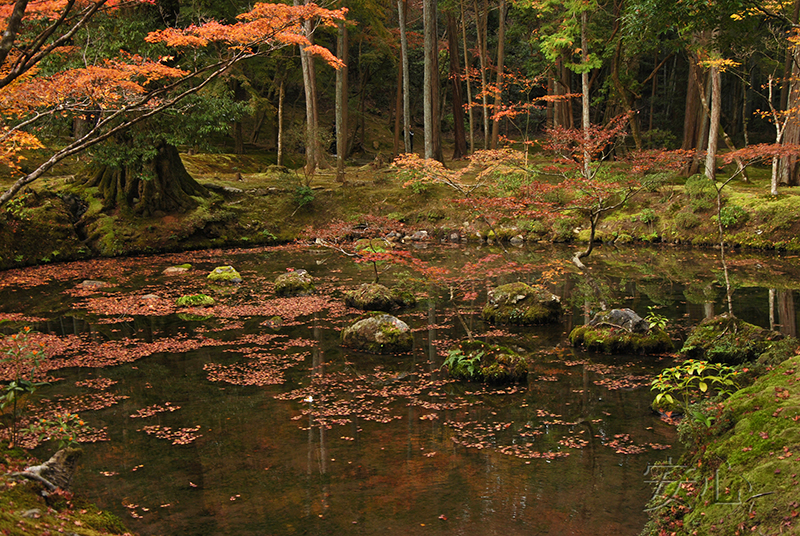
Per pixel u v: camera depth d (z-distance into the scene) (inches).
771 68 1155.9
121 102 309.0
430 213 996.6
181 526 171.5
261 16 261.7
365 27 1445.6
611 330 362.6
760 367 201.3
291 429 247.0
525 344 378.9
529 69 1197.1
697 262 692.1
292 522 173.3
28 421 250.5
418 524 171.2
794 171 866.1
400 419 258.1
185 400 281.6
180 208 843.4
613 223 901.8
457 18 1476.4
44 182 793.6
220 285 583.2
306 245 878.4
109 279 609.3
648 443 228.8
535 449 224.8
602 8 1016.9
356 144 1592.0
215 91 899.4
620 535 163.8
